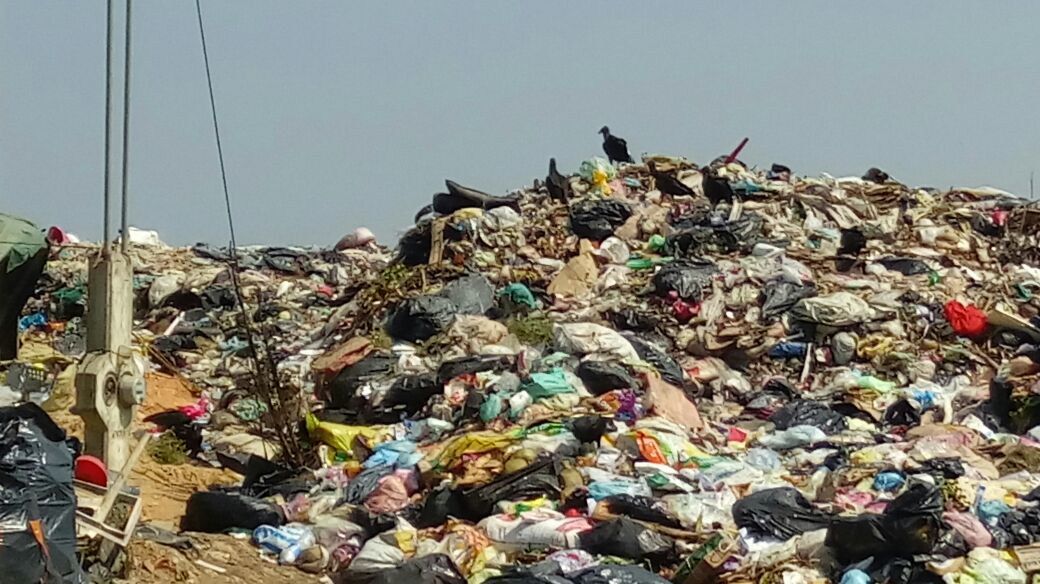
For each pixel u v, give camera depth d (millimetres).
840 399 16516
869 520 10805
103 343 10172
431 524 12312
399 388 15820
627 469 12914
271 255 28828
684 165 23938
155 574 10391
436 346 17344
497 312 18781
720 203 22797
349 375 16547
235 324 22500
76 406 10008
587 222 21625
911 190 24594
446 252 21000
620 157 24672
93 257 10914
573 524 11523
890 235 22250
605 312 18844
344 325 20406
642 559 11180
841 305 18469
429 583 10766
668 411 14906
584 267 20250
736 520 11766
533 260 21047
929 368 17750
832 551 10977
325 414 15938
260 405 16344
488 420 14367
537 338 17422
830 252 21438
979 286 20625
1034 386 16203
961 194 25141
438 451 13539
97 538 9258
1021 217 23250
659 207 22578
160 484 14703
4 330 15258
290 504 12938
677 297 19016
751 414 16438
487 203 22562
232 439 15992
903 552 10703
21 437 8242
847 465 13594
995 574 10531
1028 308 20062
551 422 13891
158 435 15969
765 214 22281
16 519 8008
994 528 11367
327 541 11883
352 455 14602
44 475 8242
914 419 16031
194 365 20641
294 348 20453
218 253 29047
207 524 12430
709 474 13039
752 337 18188
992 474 13562
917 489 10844
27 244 15102
